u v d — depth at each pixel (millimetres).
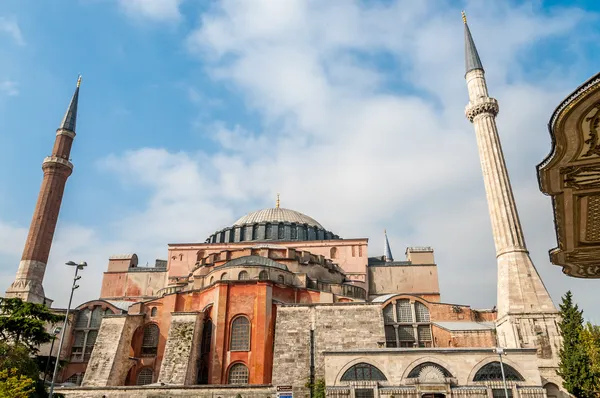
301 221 80375
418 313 53812
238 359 48781
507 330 47031
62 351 58562
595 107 14750
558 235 24734
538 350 44688
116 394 46281
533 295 47406
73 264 38125
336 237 82250
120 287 75125
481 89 60844
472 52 63719
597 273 29266
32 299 66062
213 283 54188
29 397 35594
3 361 36531
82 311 62094
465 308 54312
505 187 54375
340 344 49469
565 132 16031
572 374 40312
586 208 21500
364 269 71312
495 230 53156
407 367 40438
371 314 51781
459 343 49219
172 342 50844
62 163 75250
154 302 58531
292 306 52125
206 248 74125
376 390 39344
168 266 73562
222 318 50562
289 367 47469
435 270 72938
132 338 55906
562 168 18391
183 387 45156
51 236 71625
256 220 80312
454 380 39312
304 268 62438
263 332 49438
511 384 39000
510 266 49969
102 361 52281
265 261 58750
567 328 42438
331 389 39812
